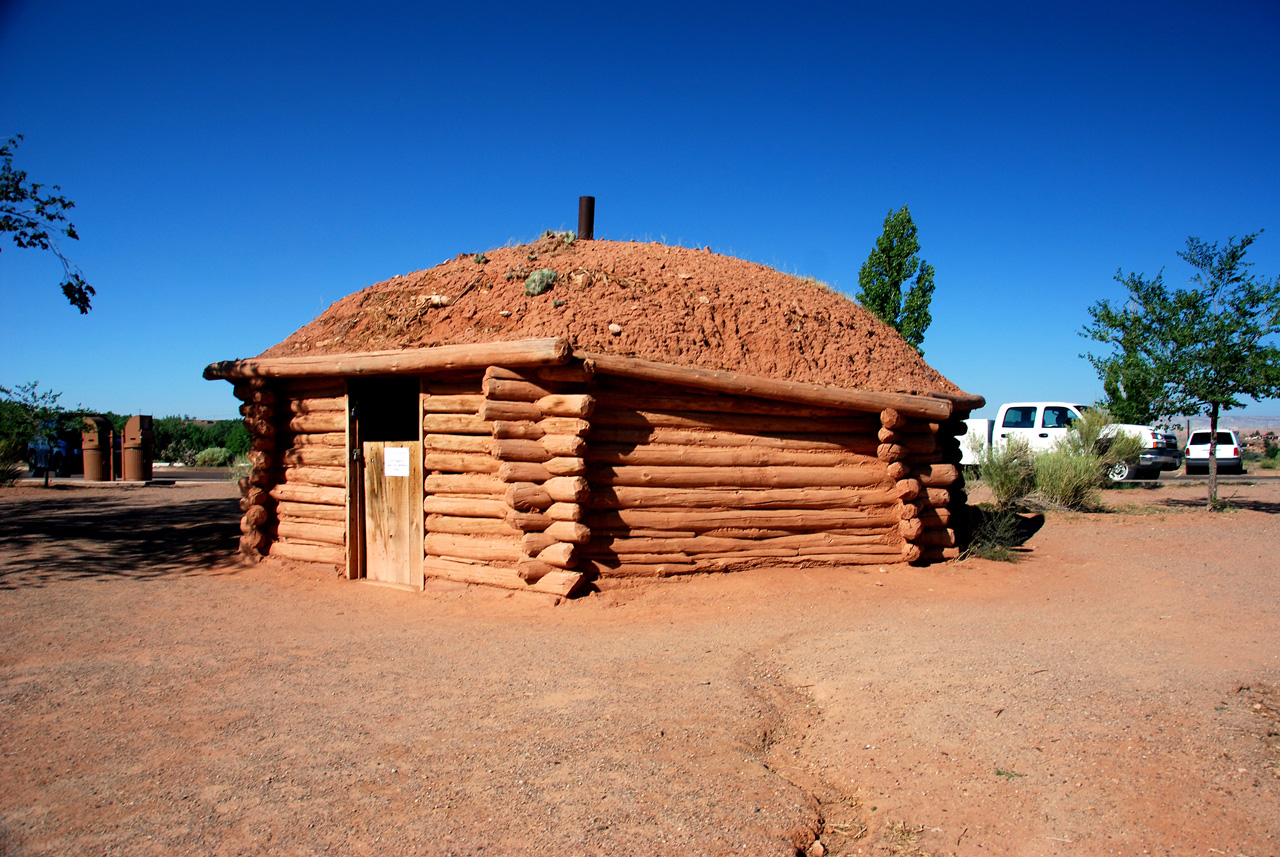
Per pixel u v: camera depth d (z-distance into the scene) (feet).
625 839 10.36
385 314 31.37
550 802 11.35
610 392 25.12
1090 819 10.34
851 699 15.47
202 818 10.92
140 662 18.60
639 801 11.39
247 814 11.03
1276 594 24.26
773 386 26.13
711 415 26.40
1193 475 79.10
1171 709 13.78
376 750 13.26
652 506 25.41
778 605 23.52
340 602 25.38
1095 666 16.66
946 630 20.51
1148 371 43.96
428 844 10.23
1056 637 19.48
